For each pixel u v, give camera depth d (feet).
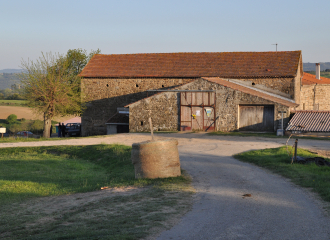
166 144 39.47
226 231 20.06
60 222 24.11
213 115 95.71
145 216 23.79
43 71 120.06
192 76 110.22
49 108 115.96
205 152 61.62
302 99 125.39
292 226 20.92
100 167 57.11
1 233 22.57
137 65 121.08
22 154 69.62
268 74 105.09
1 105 314.35
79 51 153.69
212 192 31.48
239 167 45.57
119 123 113.50
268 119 91.50
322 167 42.55
